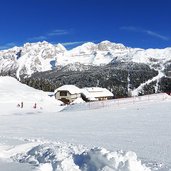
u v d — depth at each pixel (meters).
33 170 9.66
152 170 10.55
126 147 17.09
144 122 32.12
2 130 28.52
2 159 11.64
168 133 23.73
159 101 61.59
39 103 81.06
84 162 9.88
